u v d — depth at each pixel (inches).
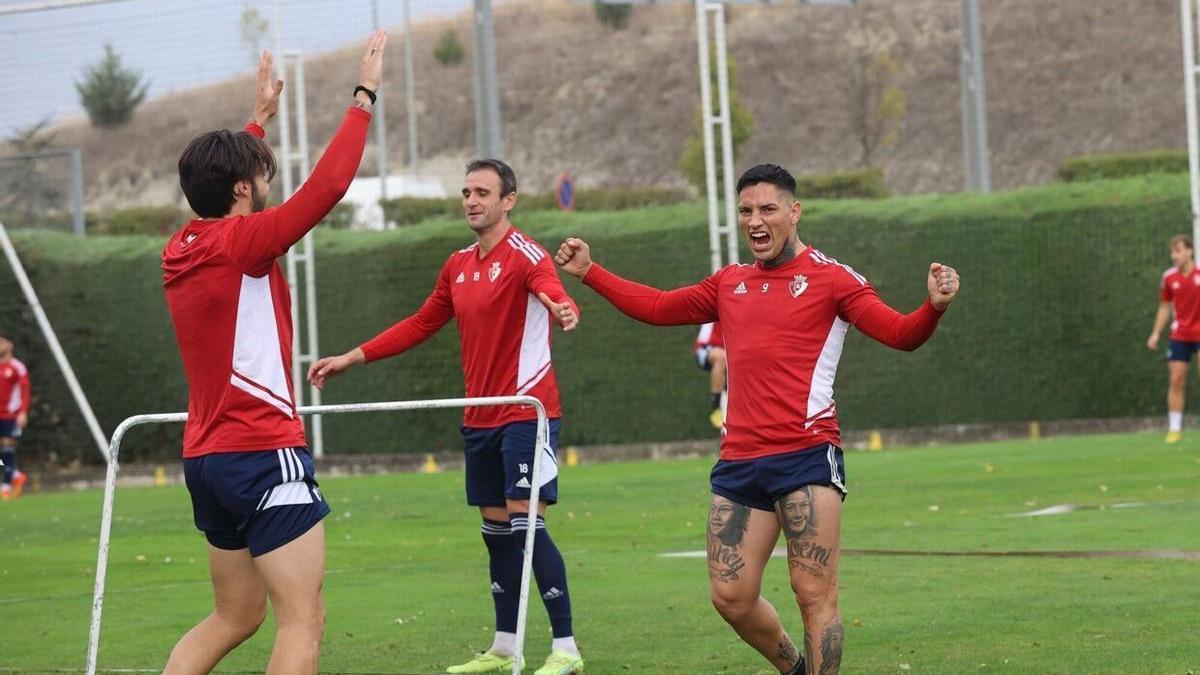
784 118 4407.0
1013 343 1989.4
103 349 2122.3
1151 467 1418.6
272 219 480.1
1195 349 1684.3
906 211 2016.5
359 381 2043.6
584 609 813.9
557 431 706.8
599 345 2018.9
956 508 1196.5
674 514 1269.7
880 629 720.3
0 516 1526.8
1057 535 1011.9
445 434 2020.2
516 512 686.5
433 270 2023.9
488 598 873.5
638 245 2006.6
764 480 551.8
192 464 495.8
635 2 1887.3
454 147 4547.2
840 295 552.7
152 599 908.6
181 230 503.8
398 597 882.1
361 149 483.5
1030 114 4333.2
